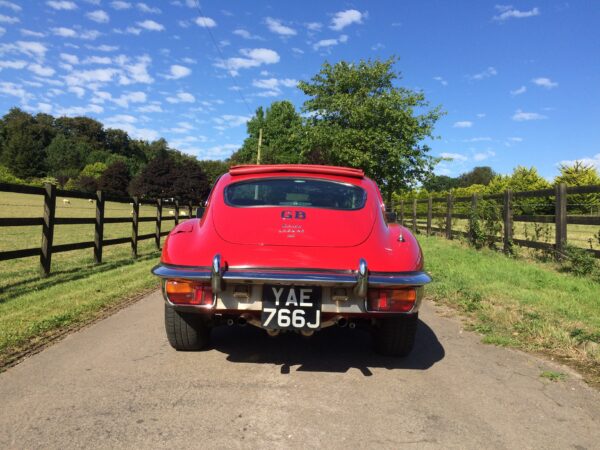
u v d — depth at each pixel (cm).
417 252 350
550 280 705
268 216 360
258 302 321
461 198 1464
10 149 10788
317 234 343
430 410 289
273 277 309
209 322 365
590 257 757
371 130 2230
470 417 280
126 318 510
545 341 425
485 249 1164
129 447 238
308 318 317
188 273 323
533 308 535
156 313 536
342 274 319
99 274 781
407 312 324
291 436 253
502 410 290
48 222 739
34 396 298
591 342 403
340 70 2384
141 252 1177
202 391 311
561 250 855
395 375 350
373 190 411
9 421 263
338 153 2280
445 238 1600
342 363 376
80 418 269
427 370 362
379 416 279
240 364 368
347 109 2303
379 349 388
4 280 706
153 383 324
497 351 411
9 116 13925
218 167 11938
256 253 328
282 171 416
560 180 3838
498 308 545
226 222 356
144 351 395
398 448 242
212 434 253
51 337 429
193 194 9762
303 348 414
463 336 460
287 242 336
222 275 312
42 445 238
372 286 316
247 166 429
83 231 1770
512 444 248
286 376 344
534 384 333
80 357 376
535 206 1016
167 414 276
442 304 603
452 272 799
